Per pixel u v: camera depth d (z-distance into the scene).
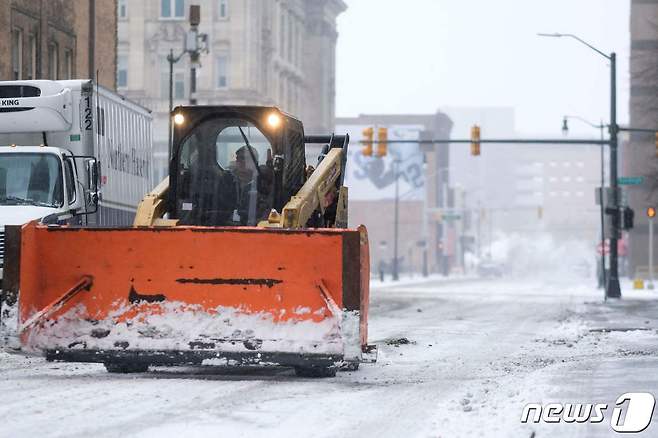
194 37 105.56
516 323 63.44
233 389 27.91
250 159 34.28
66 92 48.47
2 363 34.41
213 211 34.31
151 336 29.17
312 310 28.77
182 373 31.75
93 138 49.78
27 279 29.59
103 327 29.42
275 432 21.52
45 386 28.11
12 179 44.38
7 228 29.64
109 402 25.17
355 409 24.95
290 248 28.80
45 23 97.75
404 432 21.80
